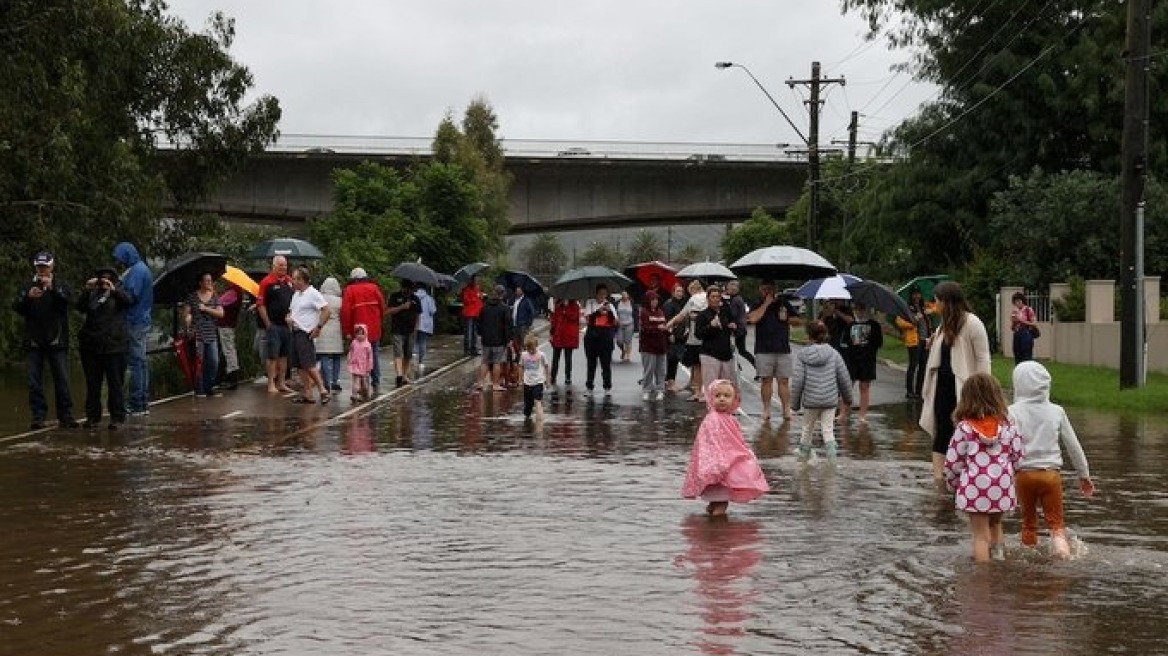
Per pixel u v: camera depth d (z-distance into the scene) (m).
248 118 45.75
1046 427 9.98
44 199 31.88
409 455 15.77
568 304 27.17
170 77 43.59
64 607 8.24
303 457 15.47
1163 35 41.62
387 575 9.12
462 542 10.30
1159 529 11.04
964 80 45.78
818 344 15.16
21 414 21.12
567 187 78.38
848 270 55.34
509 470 14.46
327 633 7.62
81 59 35.22
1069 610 8.16
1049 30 44.16
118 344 18.41
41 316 18.08
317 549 10.01
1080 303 34.75
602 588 8.74
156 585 8.84
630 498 12.52
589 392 26.30
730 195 78.00
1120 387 25.19
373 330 24.39
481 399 24.67
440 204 55.75
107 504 12.00
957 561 9.63
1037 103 43.59
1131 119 25.12
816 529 10.91
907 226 47.16
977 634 7.59
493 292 26.89
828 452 15.18
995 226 40.25
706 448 11.59
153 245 42.75
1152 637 7.53
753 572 9.23
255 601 8.38
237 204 69.88
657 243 186.88
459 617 7.99
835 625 7.79
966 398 9.66
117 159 35.75
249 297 28.62
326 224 51.91
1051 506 9.98
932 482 13.66
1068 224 38.62
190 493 12.65
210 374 23.09
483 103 77.19
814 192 56.19
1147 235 38.25
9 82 30.44
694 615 8.03
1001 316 39.41
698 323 20.55
